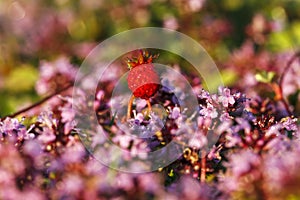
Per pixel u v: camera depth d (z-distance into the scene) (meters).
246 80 0.46
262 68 0.49
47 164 0.35
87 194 0.34
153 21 0.53
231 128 0.37
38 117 0.37
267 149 0.36
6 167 0.35
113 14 0.55
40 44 0.54
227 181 0.35
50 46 0.54
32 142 0.36
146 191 0.34
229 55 0.51
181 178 0.36
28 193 0.34
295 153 0.35
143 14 0.54
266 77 0.43
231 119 0.38
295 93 0.47
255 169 0.34
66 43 0.55
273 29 0.55
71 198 0.34
